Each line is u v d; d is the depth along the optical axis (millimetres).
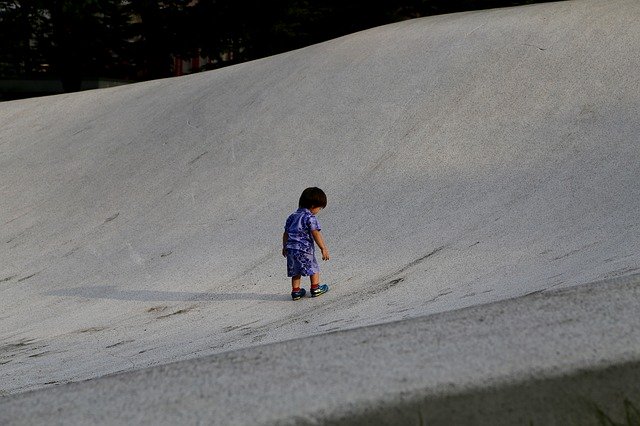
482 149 19188
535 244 12875
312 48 30312
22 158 28828
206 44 62688
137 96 32875
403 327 4059
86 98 35188
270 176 21125
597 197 14656
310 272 12734
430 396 3021
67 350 11672
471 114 21078
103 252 18906
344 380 3227
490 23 26297
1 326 14312
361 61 26422
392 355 3502
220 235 18156
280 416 2930
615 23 23688
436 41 26078
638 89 19578
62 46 64938
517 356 3299
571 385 3146
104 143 28016
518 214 14906
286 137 23094
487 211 15609
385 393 3025
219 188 21297
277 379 3340
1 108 36344
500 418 3062
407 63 25047
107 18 63156
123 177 24297
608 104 19312
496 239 13781
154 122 28312
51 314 14680
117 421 3064
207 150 24141
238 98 27266
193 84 31641
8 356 11844
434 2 56406
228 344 10227
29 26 63938
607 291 4383
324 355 3650
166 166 24078
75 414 3221
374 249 15070
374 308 11016
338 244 15930
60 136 30281
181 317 12906
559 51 22859
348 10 57156
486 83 22375
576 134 18344
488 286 10867
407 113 22188
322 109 24016
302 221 12766
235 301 13477
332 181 19844
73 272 17828
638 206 13484
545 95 20797
